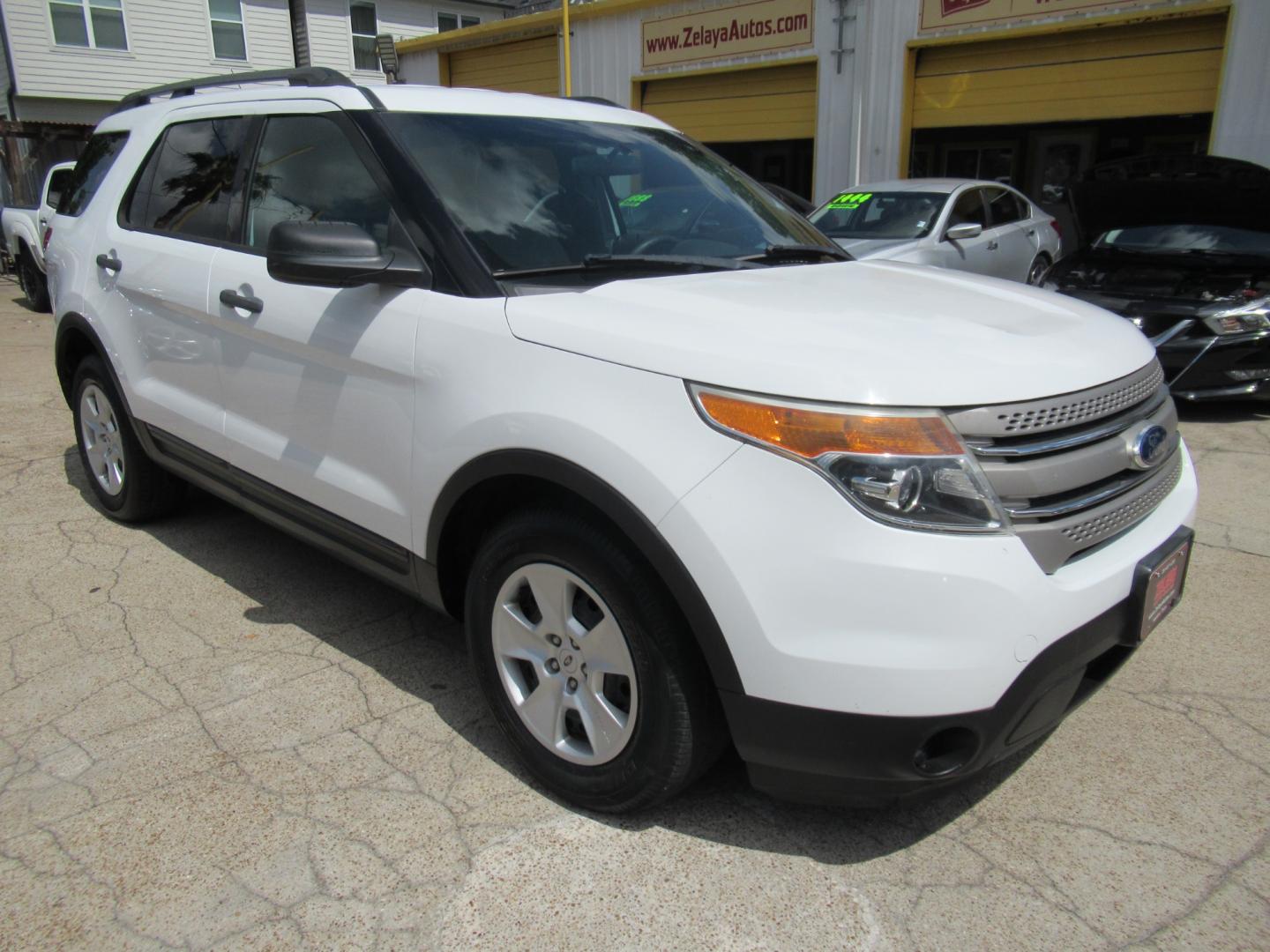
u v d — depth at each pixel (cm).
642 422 212
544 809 249
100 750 271
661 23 1490
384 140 288
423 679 314
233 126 355
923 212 902
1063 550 210
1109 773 266
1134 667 323
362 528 289
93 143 465
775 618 198
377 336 270
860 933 209
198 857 230
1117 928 211
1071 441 213
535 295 252
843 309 243
